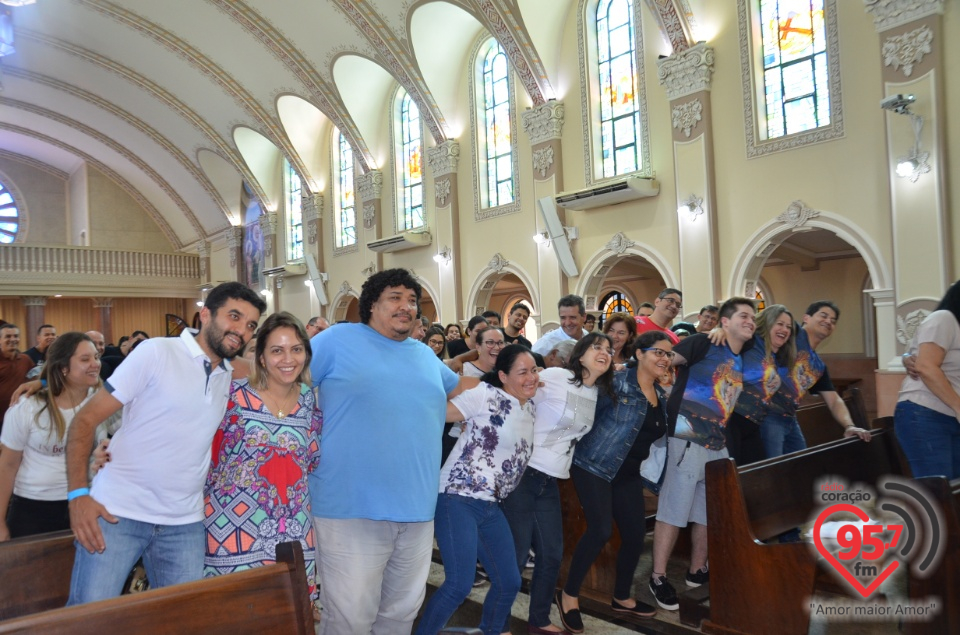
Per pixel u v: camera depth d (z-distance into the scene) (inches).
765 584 131.4
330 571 106.6
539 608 139.9
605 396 140.9
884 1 319.3
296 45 602.5
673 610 152.7
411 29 511.2
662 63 406.6
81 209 977.5
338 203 710.5
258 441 98.7
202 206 906.7
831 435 232.2
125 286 900.0
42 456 132.1
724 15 385.7
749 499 139.5
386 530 108.1
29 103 855.7
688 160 398.3
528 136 496.7
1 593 101.5
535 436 134.6
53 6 656.4
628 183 411.2
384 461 105.8
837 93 344.2
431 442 111.0
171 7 625.6
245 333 96.0
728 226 386.0
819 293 543.5
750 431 168.1
